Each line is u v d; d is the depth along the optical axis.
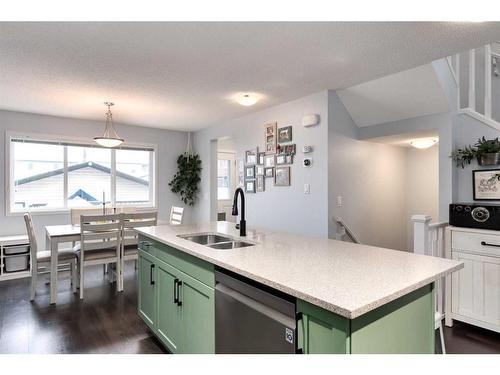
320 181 3.60
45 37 2.26
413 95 3.19
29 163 4.75
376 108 3.55
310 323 1.16
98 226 3.48
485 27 2.11
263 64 2.78
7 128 4.49
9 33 2.20
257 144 4.50
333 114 3.59
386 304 1.20
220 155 7.54
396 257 1.68
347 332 1.04
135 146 5.58
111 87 3.40
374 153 4.12
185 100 3.92
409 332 1.32
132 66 2.81
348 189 3.76
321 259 1.63
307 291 1.15
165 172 5.91
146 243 2.57
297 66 2.83
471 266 2.65
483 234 2.57
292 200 3.95
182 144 6.10
